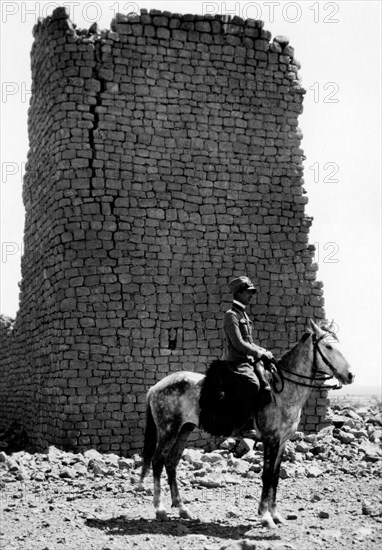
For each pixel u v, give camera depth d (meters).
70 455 16.38
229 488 13.98
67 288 17.86
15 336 22.92
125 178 18.28
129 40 18.48
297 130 19.59
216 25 19.08
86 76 18.20
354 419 20.30
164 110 18.64
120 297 18.02
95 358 17.78
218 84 19.05
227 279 18.80
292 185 19.48
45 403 19.02
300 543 10.25
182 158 18.67
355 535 10.65
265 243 19.16
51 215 18.52
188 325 18.42
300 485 14.23
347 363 11.47
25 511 12.05
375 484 14.24
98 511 12.09
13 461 15.32
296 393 11.54
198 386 11.70
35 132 20.27
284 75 19.58
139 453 17.75
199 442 17.92
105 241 18.05
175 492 11.88
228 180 19.00
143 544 10.24
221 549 9.85
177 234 18.53
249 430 11.77
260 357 11.43
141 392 17.97
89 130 18.20
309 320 11.77
